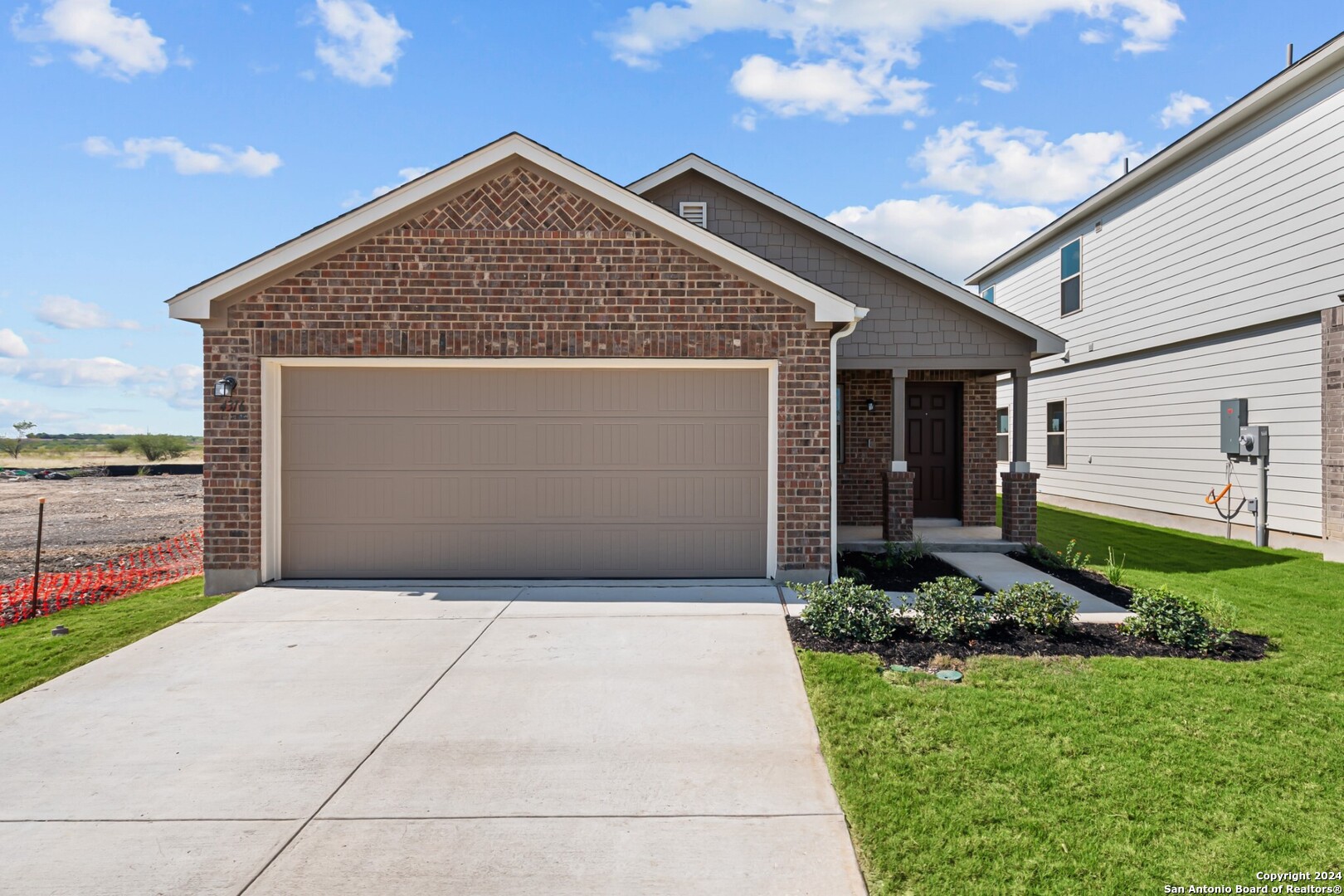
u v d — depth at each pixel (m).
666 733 4.19
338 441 7.79
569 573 7.88
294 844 3.15
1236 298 11.23
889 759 3.78
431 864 3.00
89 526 14.44
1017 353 10.04
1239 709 4.38
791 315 7.66
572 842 3.15
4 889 2.87
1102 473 14.84
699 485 7.92
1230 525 11.43
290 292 7.53
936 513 12.31
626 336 7.62
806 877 2.91
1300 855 2.99
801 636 5.89
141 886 2.88
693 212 10.47
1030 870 2.91
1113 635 5.81
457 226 7.57
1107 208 14.53
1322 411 9.62
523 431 7.86
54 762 3.88
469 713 4.48
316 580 7.78
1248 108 10.72
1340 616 6.54
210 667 5.29
